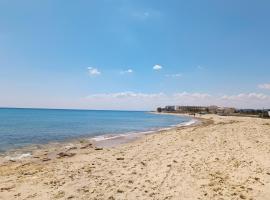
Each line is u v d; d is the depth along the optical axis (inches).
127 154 641.6
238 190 340.2
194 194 329.4
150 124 2655.0
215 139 857.5
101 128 1916.8
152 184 372.2
